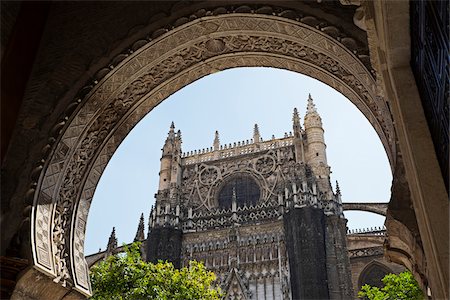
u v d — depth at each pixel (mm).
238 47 10875
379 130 9188
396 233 7586
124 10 10031
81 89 9547
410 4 5094
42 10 5820
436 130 4664
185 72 11211
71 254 9539
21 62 5207
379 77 6336
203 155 62281
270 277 49250
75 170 10008
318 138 58250
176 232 54594
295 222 50125
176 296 22594
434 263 4574
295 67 10938
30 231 8328
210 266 51562
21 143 8570
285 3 9539
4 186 8125
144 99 11117
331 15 9109
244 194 56750
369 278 52969
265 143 60562
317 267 47031
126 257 22281
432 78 4465
